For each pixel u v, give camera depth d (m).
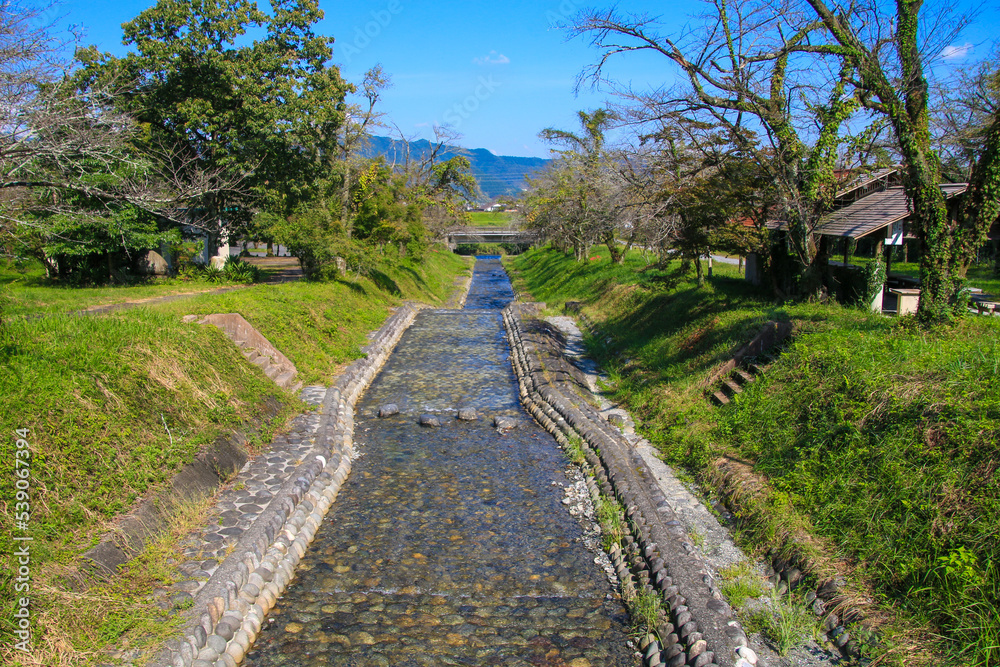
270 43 22.98
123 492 6.92
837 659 5.45
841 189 14.21
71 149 11.98
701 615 5.86
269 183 24.27
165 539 6.77
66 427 6.97
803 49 11.48
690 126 14.30
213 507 7.83
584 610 6.65
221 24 21.56
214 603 5.85
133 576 6.04
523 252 81.56
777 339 12.10
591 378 16.64
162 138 21.61
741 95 12.63
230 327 12.69
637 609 6.39
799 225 13.55
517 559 7.64
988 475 6.03
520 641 6.12
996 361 7.54
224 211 23.86
